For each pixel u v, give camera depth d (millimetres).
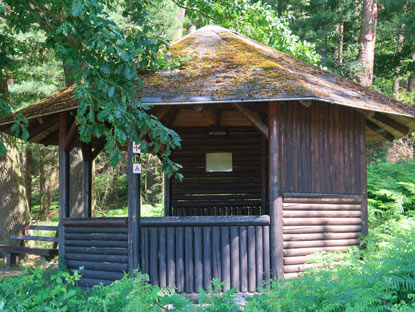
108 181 21156
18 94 13656
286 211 6035
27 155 21250
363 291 3146
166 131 4707
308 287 3369
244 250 5945
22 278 3580
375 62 21781
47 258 9094
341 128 6859
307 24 18438
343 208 6715
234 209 9062
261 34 11438
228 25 11203
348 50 18547
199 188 9070
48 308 2990
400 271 3707
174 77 6168
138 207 6020
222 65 6406
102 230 6309
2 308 3059
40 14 5383
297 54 11805
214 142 9078
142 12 5965
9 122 6508
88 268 6457
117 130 4312
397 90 24625
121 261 6082
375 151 16203
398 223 7332
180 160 9086
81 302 3166
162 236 5984
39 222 19031
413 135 17734
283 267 5965
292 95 5434
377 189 9461
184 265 5945
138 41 5465
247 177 9039
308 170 6336
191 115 8500
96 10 4375
